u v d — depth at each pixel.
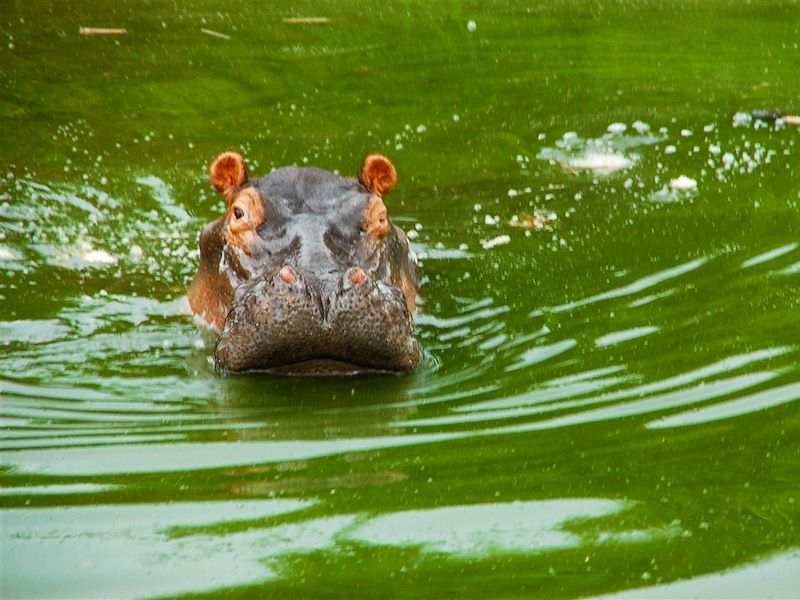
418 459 9.41
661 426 10.05
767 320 12.66
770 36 25.52
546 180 18.09
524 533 8.07
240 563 7.68
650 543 7.89
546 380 11.31
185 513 8.44
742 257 14.77
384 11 27.53
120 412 10.66
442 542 7.94
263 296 11.04
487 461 9.34
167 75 22.94
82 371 11.78
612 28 26.23
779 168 18.31
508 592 7.27
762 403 10.46
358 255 12.00
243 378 11.38
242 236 12.17
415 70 23.47
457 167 18.70
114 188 17.62
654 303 13.42
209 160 18.81
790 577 7.40
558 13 27.36
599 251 15.30
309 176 12.91
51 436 10.05
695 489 8.75
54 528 8.22
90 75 22.81
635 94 22.06
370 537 8.04
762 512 8.34
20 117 20.53
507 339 12.55
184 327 12.99
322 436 9.96
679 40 25.33
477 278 14.48
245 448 9.71
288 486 8.90
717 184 17.70
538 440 9.80
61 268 14.88
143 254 15.42
